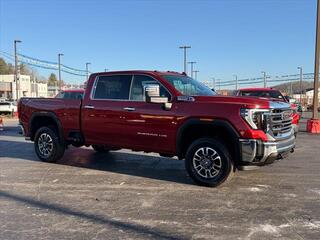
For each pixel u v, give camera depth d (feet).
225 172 23.08
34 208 20.02
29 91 335.88
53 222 17.99
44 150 32.09
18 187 24.13
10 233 16.67
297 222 17.69
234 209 19.56
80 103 29.32
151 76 26.00
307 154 36.42
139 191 23.04
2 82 316.19
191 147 23.95
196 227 17.17
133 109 26.32
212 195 22.03
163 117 24.91
